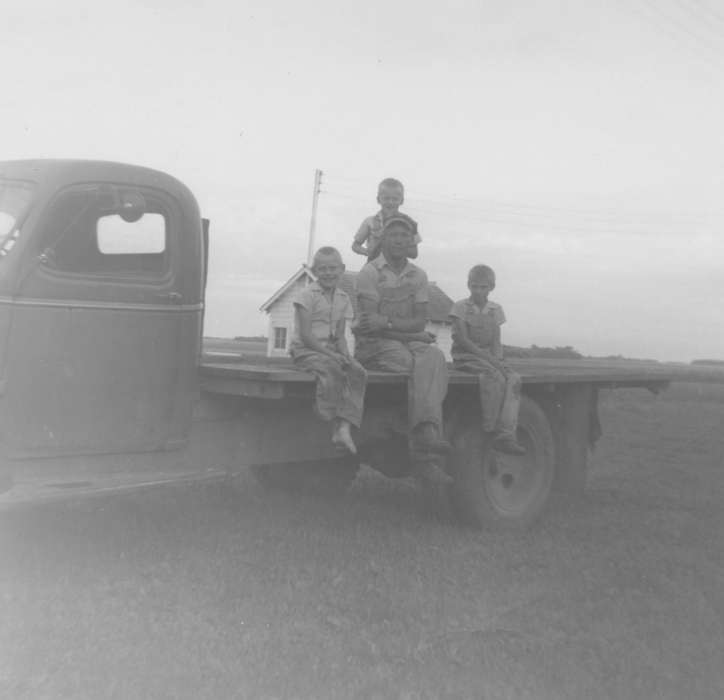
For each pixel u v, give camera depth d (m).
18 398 4.75
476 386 6.32
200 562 4.98
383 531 6.04
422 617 4.29
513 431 6.22
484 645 3.96
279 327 23.61
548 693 3.52
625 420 15.19
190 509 6.30
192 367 5.39
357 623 4.16
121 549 5.15
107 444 5.07
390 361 5.95
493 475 6.45
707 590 4.89
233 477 7.26
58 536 5.34
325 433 6.07
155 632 3.90
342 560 5.20
